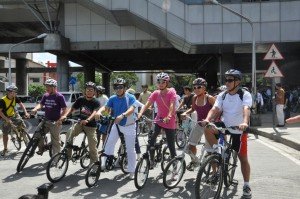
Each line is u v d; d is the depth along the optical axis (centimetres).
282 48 2941
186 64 5097
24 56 5328
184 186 696
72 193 652
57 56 3491
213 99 692
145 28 3075
